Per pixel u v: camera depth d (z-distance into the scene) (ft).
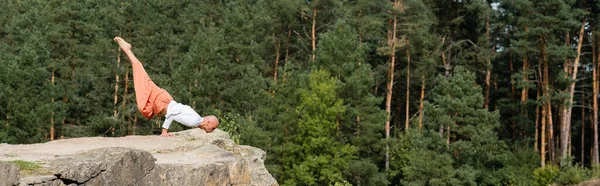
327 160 109.09
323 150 112.27
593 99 139.54
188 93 113.09
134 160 22.40
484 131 114.21
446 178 107.65
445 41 151.84
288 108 115.75
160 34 138.31
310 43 155.02
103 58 124.47
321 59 124.88
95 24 130.41
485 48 143.64
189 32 144.15
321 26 147.84
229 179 28.68
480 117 116.06
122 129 118.93
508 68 159.53
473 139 113.80
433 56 139.13
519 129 152.66
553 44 123.44
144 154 23.16
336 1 140.67
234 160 29.81
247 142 106.42
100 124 117.39
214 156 30.71
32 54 109.91
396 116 165.48
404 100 163.84
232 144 37.58
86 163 20.22
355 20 137.18
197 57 121.39
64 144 28.66
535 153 123.75
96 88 124.26
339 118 119.65
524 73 127.54
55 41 127.54
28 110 105.40
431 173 109.60
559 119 156.66
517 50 126.82
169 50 138.21
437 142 113.60
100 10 132.98
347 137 122.31
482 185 115.65
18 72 106.73
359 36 142.00
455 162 116.88
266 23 148.56
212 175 26.76
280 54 160.66
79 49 127.65
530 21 123.24
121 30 130.93
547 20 119.96
